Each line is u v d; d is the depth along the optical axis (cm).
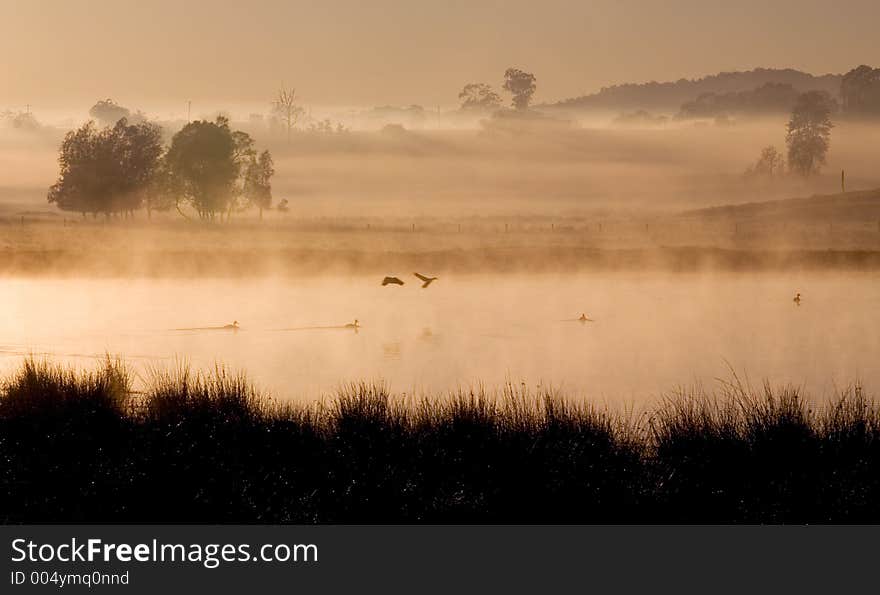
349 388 5647
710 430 3866
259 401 4322
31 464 3656
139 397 4631
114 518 3356
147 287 13312
